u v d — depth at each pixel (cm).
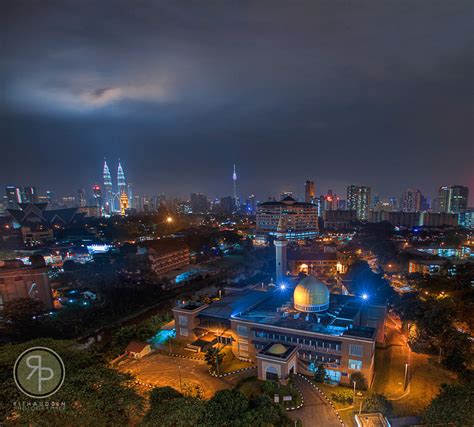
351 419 5694
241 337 8069
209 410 4872
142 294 13750
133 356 8350
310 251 18175
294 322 7831
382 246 18475
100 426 4378
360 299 9538
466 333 7750
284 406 5994
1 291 11606
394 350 8294
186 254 19450
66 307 11931
